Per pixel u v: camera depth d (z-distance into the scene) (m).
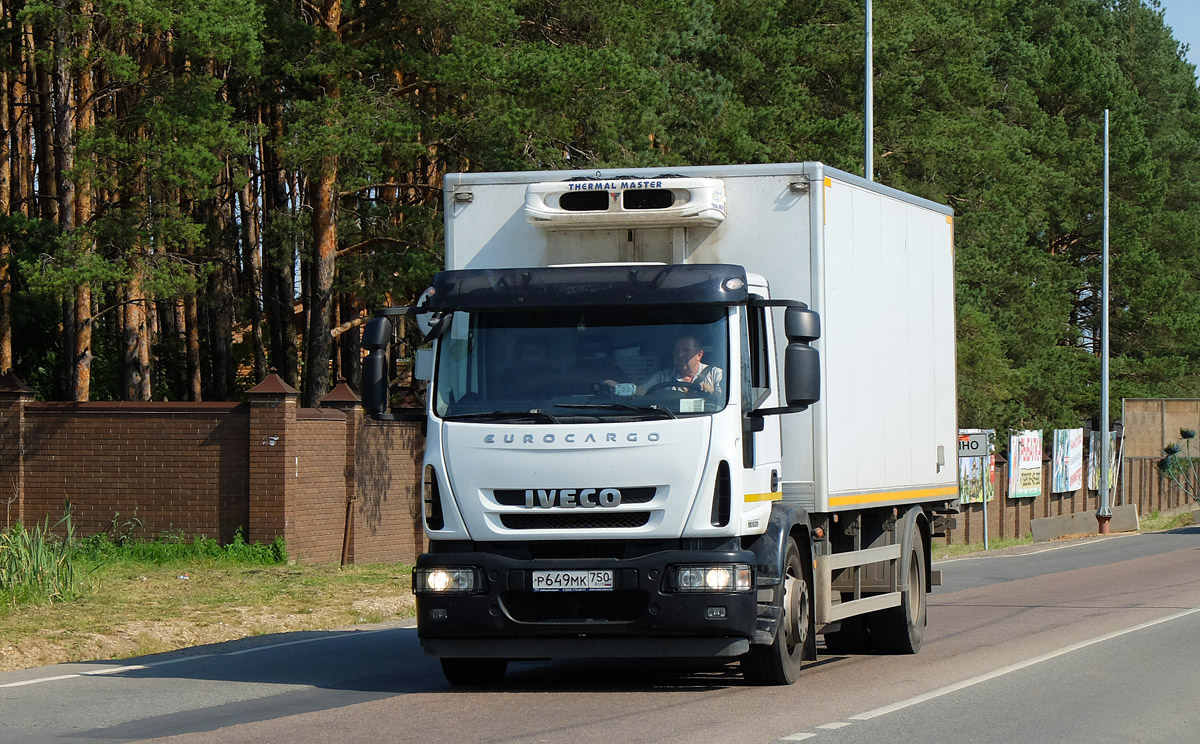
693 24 55.44
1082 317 118.88
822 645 24.52
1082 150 106.56
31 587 27.12
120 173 41.25
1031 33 117.25
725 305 16.88
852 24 66.06
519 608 16.64
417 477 43.22
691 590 16.25
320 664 20.84
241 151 41.47
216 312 69.31
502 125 42.88
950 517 24.98
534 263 18.94
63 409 38.22
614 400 16.62
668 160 45.38
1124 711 16.70
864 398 20.25
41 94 56.72
